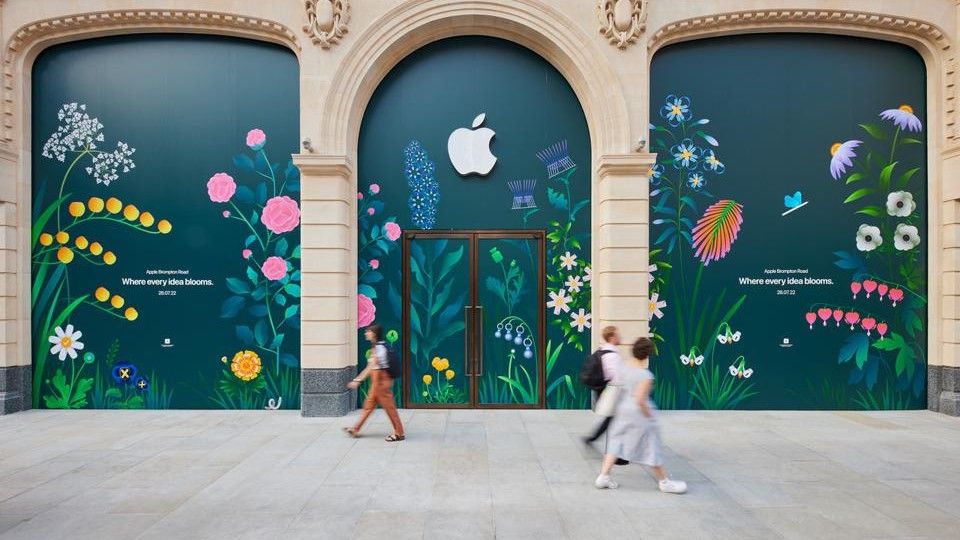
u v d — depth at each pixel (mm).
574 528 4238
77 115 8695
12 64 8438
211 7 8250
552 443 6625
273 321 8609
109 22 8414
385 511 4562
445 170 8703
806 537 4113
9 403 8250
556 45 8281
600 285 8422
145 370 8602
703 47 8734
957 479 5410
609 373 5824
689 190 8633
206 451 6301
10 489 5102
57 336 8633
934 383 8469
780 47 8719
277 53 8695
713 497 4871
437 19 8242
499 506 4664
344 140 8227
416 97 8719
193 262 8633
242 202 8641
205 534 4152
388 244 8672
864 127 8695
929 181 8617
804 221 8633
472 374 8602
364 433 7105
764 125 8680
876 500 4848
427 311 8656
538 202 8703
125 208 8641
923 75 8742
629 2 8148
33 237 8633
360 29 8289
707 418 8008
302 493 4965
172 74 8688
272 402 8578
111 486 5164
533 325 8641
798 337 8586
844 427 7492
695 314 8570
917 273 8625
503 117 8711
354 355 8484
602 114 8289
